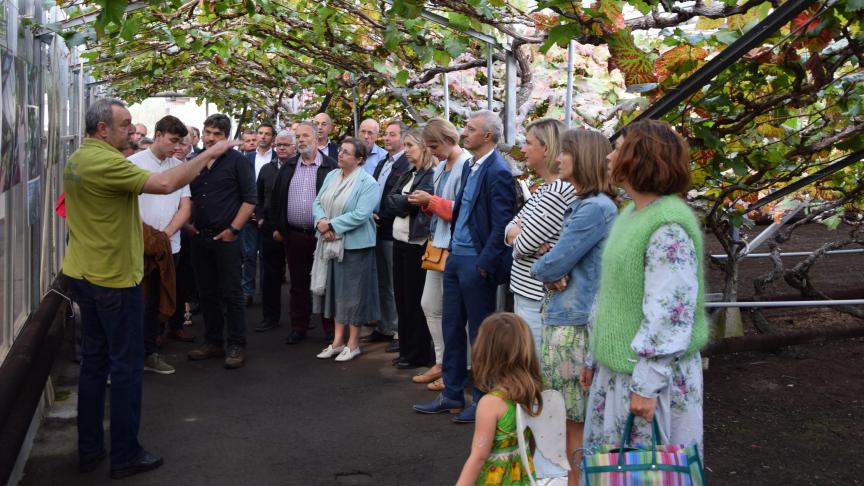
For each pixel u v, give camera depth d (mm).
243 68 12250
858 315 7461
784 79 4996
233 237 6703
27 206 5621
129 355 4406
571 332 3768
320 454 4770
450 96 8281
